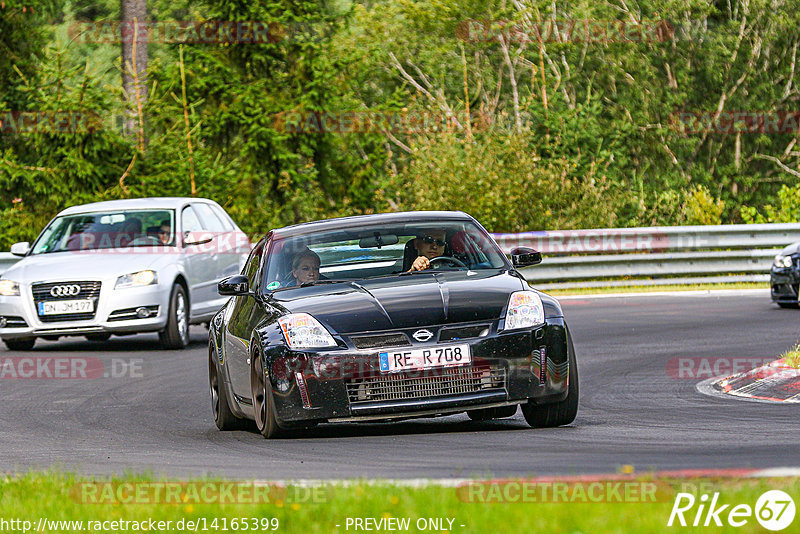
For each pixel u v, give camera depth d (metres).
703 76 134.62
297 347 26.20
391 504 17.23
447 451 24.09
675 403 31.62
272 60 97.19
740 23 137.50
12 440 29.88
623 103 132.00
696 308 59.62
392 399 25.91
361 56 104.00
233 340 29.61
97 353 51.34
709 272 73.56
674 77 134.88
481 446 24.62
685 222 97.38
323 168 101.38
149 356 49.75
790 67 136.50
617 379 37.50
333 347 26.08
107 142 83.88
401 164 121.38
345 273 29.56
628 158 121.06
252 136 95.38
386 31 130.75
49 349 53.56
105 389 40.25
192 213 56.97
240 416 30.42
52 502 18.92
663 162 131.12
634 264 73.19
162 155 85.69
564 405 27.20
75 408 36.03
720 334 48.34
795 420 27.19
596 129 109.44
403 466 22.38
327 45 101.88
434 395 25.97
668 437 25.16
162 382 41.50
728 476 18.44
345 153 102.31
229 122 95.31
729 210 134.62
